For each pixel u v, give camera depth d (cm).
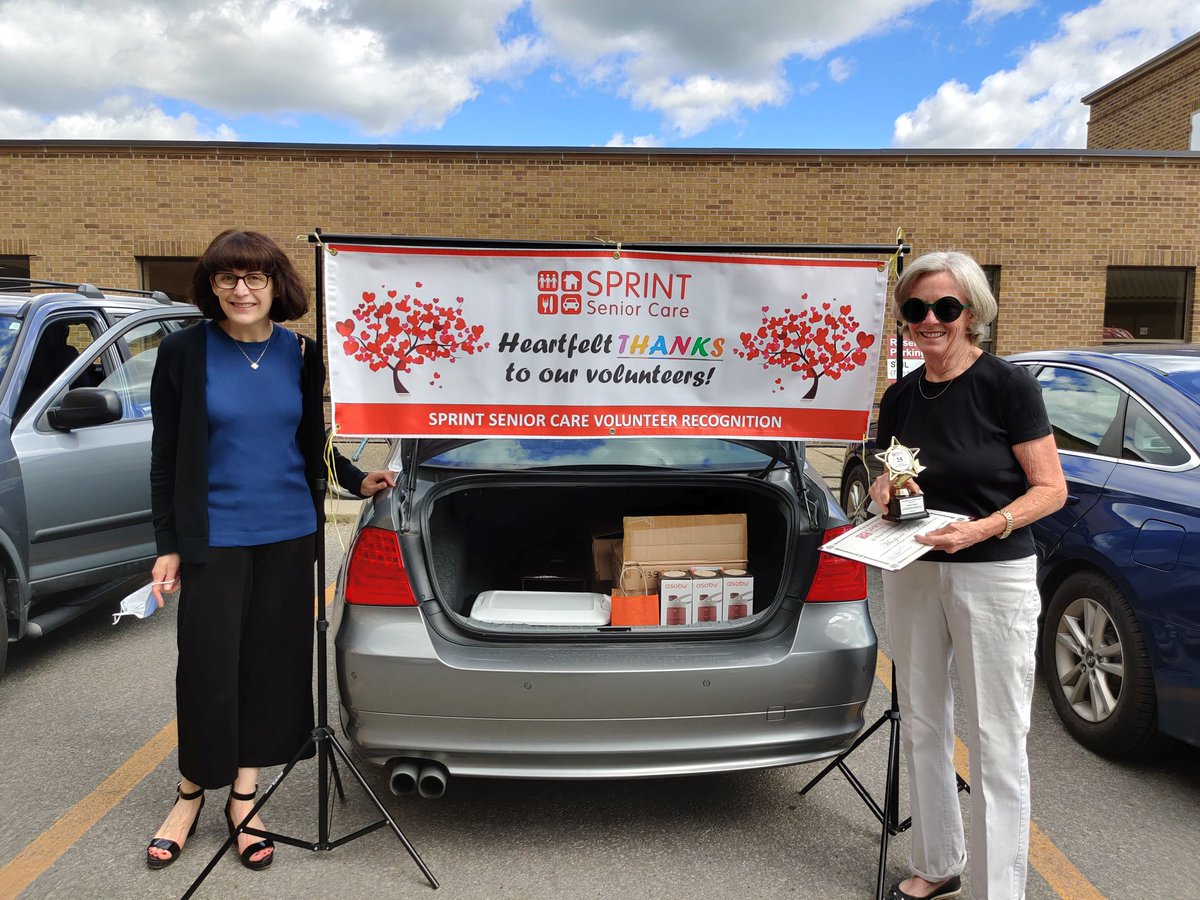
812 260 247
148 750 317
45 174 1049
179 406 234
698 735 240
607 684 235
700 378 252
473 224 1054
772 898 233
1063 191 1084
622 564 275
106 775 299
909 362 798
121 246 1056
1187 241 1095
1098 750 314
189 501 231
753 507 315
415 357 245
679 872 244
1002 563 205
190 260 1080
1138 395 335
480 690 234
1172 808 279
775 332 251
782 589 257
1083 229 1090
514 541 341
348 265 239
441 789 238
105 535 405
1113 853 254
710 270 247
